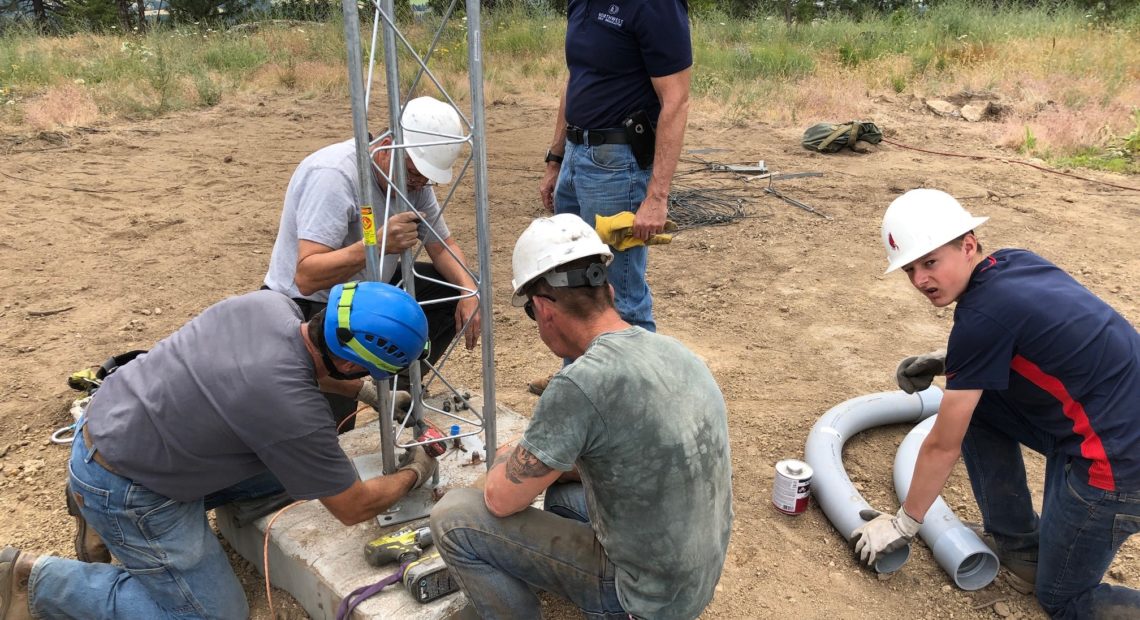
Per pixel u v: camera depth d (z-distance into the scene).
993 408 2.65
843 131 9.09
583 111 3.33
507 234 6.60
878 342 4.75
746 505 3.29
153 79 11.48
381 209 3.08
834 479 3.20
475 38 2.24
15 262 5.90
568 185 3.56
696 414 2.00
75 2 26.27
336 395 3.47
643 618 2.11
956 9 14.49
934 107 10.78
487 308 2.56
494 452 2.75
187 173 8.21
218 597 2.52
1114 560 2.93
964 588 2.79
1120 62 11.53
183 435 2.22
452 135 2.84
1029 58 12.11
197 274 5.78
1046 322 2.29
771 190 7.68
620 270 3.39
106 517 2.33
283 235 3.22
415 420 2.97
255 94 12.18
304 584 2.62
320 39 14.77
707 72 12.47
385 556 2.52
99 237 6.45
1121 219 6.77
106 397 2.37
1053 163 8.58
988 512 2.82
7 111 9.90
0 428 3.85
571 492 2.61
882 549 2.76
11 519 3.21
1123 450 2.26
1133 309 5.02
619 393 1.92
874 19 17.73
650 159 3.32
